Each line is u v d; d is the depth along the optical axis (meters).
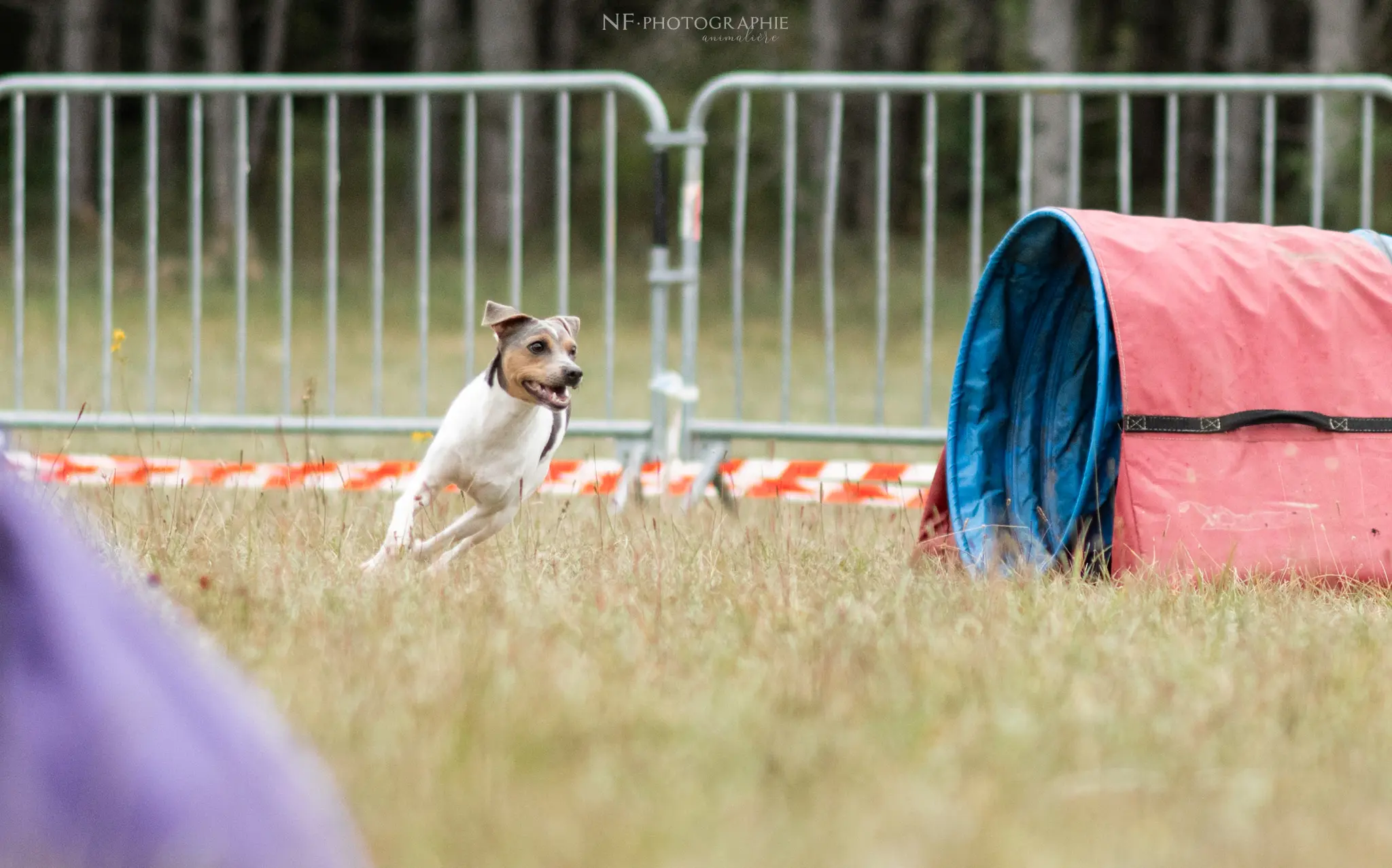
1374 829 4.73
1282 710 5.98
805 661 6.52
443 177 56.34
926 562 9.71
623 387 28.28
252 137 53.69
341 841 3.48
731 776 5.06
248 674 6.04
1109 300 9.27
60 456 11.60
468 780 4.95
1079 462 10.27
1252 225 10.24
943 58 53.94
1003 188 53.38
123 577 7.59
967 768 5.20
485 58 48.66
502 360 9.55
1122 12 56.06
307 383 11.40
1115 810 4.86
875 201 52.22
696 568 8.95
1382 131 41.19
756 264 46.06
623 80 12.79
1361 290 9.69
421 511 10.37
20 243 13.34
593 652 6.65
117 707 3.14
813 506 12.41
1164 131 54.81
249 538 9.41
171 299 39.12
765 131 52.00
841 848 4.45
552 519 11.31
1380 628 7.85
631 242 50.00
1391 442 9.47
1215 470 9.22
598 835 4.48
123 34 62.16
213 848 3.11
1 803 3.09
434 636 6.81
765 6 47.69
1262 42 48.56
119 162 56.78
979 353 10.73
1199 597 8.37
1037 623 7.49
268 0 60.25
